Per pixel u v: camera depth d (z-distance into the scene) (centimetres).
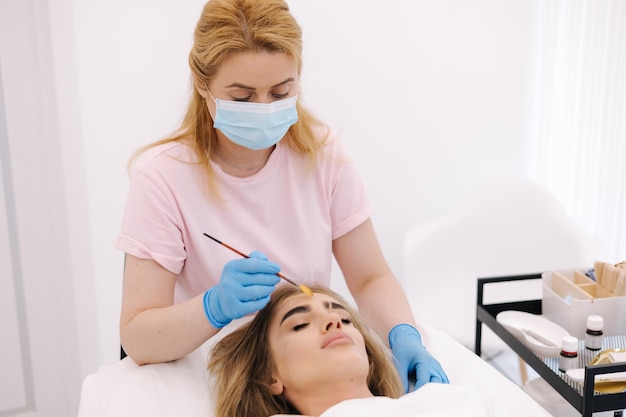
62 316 231
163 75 221
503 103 259
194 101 131
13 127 210
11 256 220
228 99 118
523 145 266
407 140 251
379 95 244
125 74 217
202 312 120
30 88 210
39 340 230
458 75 251
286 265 142
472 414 106
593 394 129
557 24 252
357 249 150
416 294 226
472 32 247
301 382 122
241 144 126
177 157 130
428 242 225
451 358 146
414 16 240
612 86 255
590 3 248
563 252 225
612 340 157
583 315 156
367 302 148
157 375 130
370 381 131
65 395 239
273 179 137
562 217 225
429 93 249
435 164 257
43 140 215
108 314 234
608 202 266
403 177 255
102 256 229
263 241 139
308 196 141
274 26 113
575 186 264
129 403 123
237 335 136
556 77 257
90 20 209
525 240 228
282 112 122
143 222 126
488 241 228
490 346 212
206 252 135
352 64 238
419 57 245
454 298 228
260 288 117
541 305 174
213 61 114
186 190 130
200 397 129
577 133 260
